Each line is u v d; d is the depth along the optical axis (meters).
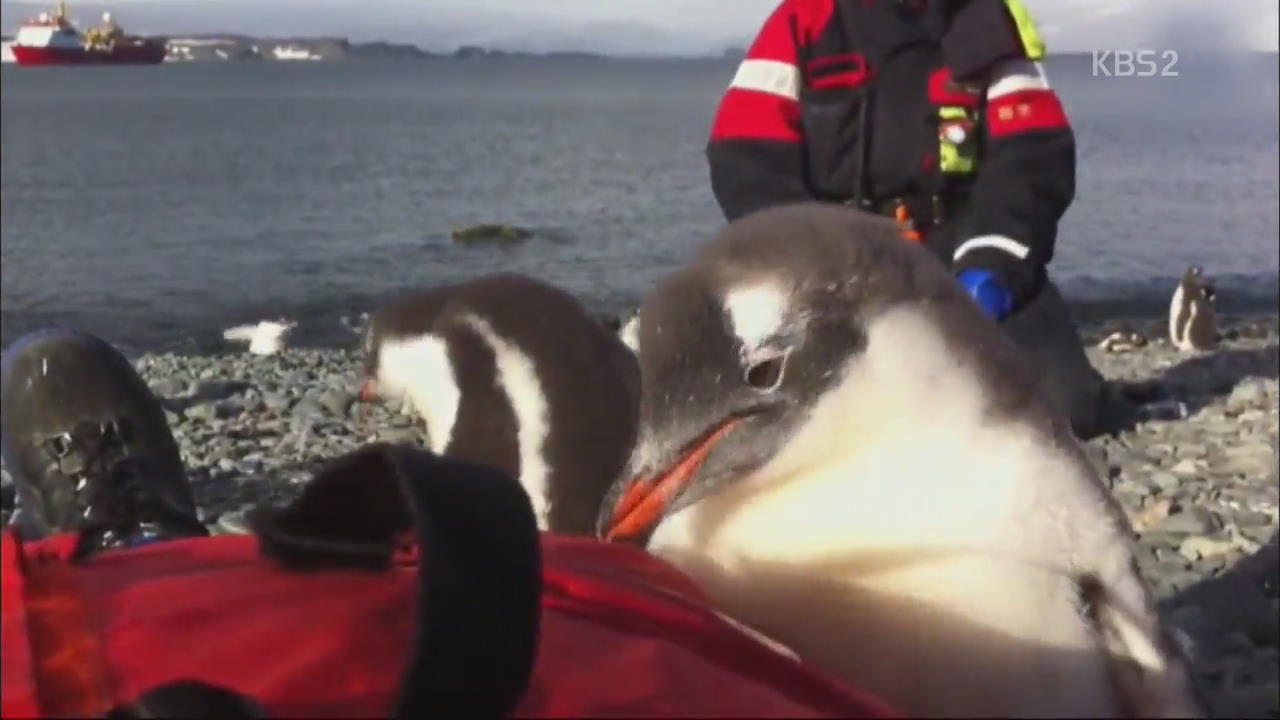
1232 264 19.73
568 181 27.66
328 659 1.09
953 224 4.16
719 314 1.43
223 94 85.56
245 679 1.05
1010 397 1.38
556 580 1.23
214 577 1.21
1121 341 10.91
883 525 1.33
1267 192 28.28
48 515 2.64
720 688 1.09
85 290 15.27
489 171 31.02
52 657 1.04
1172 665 1.34
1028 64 4.08
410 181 29.09
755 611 1.35
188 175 31.81
